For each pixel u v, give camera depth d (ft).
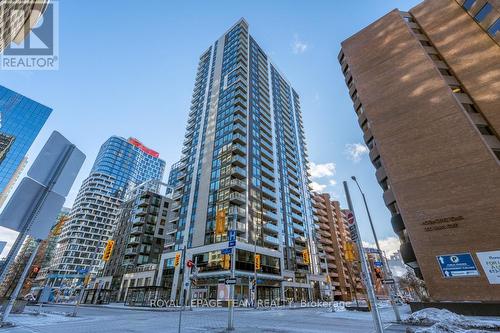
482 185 67.77
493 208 64.18
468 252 64.13
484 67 85.40
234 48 258.57
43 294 89.61
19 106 332.19
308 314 70.64
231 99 214.69
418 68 94.94
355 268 280.10
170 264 165.58
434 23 104.83
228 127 198.29
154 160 591.37
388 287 53.88
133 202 262.88
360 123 112.47
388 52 107.34
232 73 235.40
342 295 248.11
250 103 223.51
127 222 248.73
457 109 79.66
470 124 75.72
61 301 215.51
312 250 224.74
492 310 54.49
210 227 157.07
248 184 175.11
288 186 229.66
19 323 42.65
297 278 184.55
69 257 368.48
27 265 37.22
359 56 117.60
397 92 96.84
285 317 60.90
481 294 59.26
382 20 116.78
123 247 230.07
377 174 97.96
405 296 197.06
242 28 271.28
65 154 32.24
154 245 221.66
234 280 41.47
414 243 73.67
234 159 173.78
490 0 87.71
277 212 195.42
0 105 318.24
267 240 166.61
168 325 44.52
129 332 36.19
